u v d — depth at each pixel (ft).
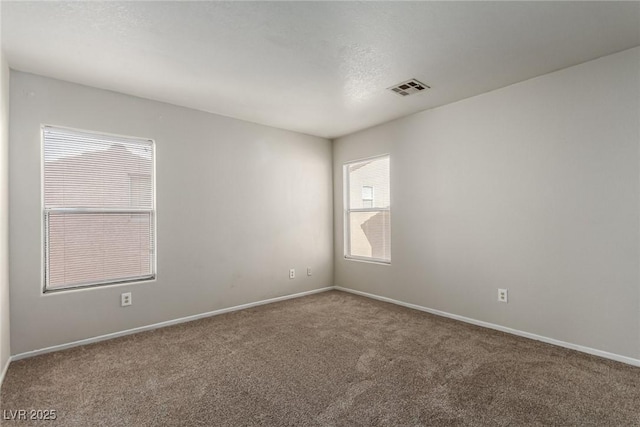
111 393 7.01
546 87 9.43
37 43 7.55
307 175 15.85
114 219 10.51
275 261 14.53
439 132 12.16
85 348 9.42
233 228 13.19
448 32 7.28
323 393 6.97
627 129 8.05
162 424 5.98
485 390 6.98
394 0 6.16
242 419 6.12
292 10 6.44
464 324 11.17
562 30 7.23
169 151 11.57
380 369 7.99
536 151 9.64
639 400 6.52
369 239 15.34
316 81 9.87
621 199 8.14
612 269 8.29
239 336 10.30
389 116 13.34
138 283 10.78
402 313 12.53
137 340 10.02
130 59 8.41
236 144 13.37
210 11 6.44
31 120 9.04
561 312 9.18
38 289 9.05
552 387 7.05
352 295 15.44
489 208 10.75
